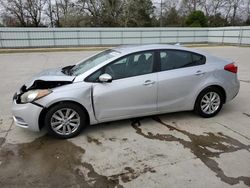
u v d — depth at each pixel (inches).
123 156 125.3
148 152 128.8
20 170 114.5
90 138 145.6
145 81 151.0
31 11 1446.9
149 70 154.5
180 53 163.5
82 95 140.6
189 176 108.3
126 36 1022.4
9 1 1397.6
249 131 153.1
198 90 165.8
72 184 104.3
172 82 157.2
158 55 157.3
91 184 104.1
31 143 140.4
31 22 1476.4
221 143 137.5
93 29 968.9
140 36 1044.5
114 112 149.4
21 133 153.3
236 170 112.0
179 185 102.4
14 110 140.9
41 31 910.4
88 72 145.8
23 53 743.7
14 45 895.1
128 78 149.1
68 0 1462.8
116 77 148.0
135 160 121.5
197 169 113.2
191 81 162.2
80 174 111.0
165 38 1093.1
